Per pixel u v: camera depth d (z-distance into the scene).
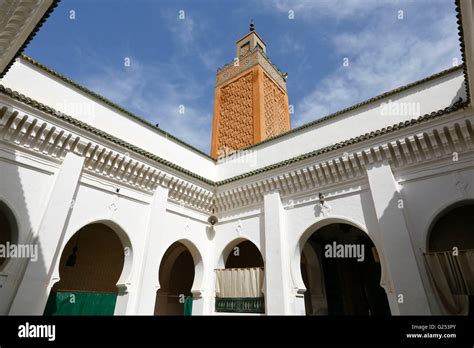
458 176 6.18
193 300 9.38
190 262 13.41
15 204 5.92
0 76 5.00
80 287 9.77
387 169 7.04
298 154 9.45
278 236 8.34
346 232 10.69
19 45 4.40
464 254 5.61
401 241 6.23
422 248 6.10
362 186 7.54
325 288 10.50
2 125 5.95
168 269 11.73
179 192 9.48
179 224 9.31
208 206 10.51
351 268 11.17
